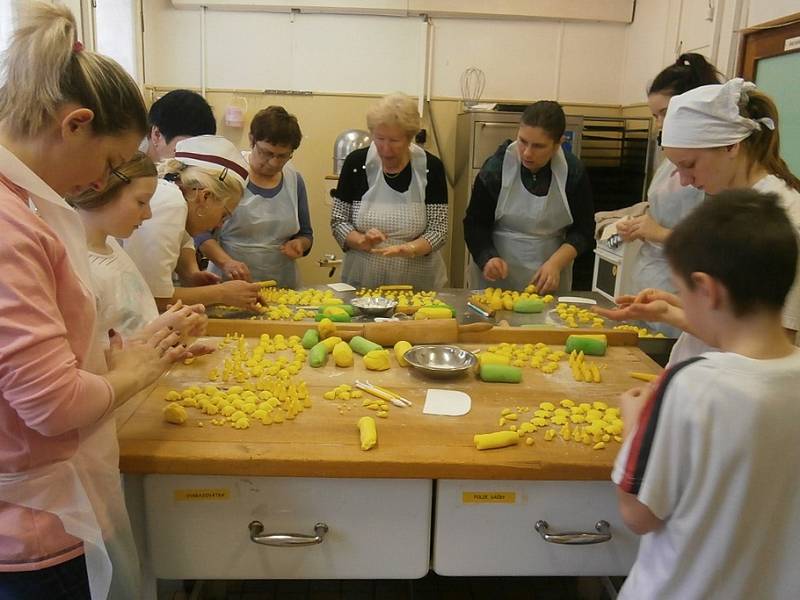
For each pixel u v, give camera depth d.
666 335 2.18
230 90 4.64
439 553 1.28
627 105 4.77
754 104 1.47
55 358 0.89
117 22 4.24
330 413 1.39
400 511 1.26
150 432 1.29
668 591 0.94
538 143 2.40
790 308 1.24
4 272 0.85
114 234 1.45
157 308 1.77
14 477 0.97
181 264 2.26
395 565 1.29
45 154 0.93
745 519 0.88
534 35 4.72
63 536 1.03
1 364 0.85
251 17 4.57
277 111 2.67
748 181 1.48
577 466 1.21
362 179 2.80
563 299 2.52
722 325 0.92
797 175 2.93
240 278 2.47
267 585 2.09
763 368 0.86
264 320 2.02
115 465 1.13
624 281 3.31
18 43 0.91
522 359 1.76
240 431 1.30
